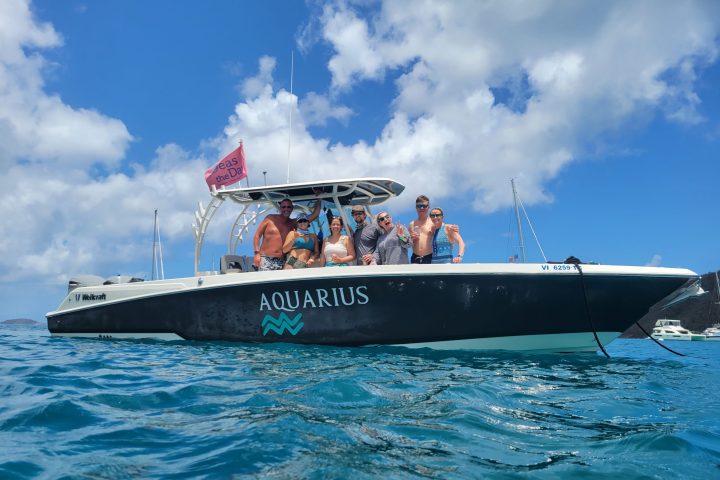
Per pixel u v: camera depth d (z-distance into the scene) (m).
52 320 8.38
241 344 6.71
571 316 6.08
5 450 2.24
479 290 6.05
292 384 3.75
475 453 2.26
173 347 6.55
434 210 6.94
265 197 8.20
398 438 2.44
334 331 6.44
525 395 3.62
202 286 7.05
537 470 2.07
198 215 8.66
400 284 6.17
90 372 4.52
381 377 4.08
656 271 6.00
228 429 2.57
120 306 7.72
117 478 1.90
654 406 3.38
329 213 8.24
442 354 5.86
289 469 1.99
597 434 2.64
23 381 4.04
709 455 2.31
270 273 6.63
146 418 2.82
